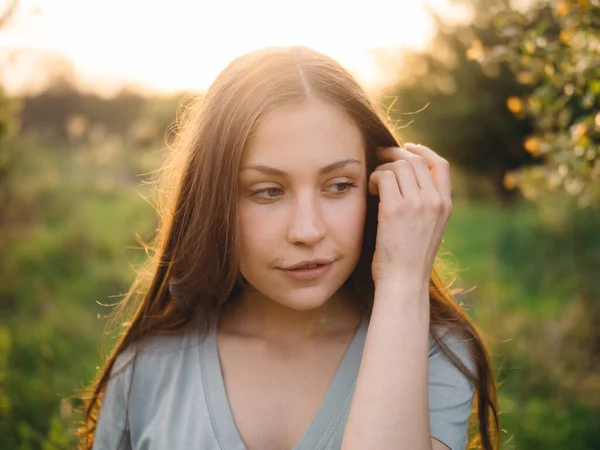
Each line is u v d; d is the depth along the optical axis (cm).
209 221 127
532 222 586
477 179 907
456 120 828
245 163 119
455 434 128
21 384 330
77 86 1373
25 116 1224
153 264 147
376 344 118
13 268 503
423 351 118
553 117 193
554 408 310
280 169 116
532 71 180
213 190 124
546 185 239
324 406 128
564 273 462
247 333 141
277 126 116
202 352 139
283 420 130
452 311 143
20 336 402
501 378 343
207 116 129
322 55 129
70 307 461
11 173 596
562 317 396
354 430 112
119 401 143
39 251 548
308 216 117
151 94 1445
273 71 121
